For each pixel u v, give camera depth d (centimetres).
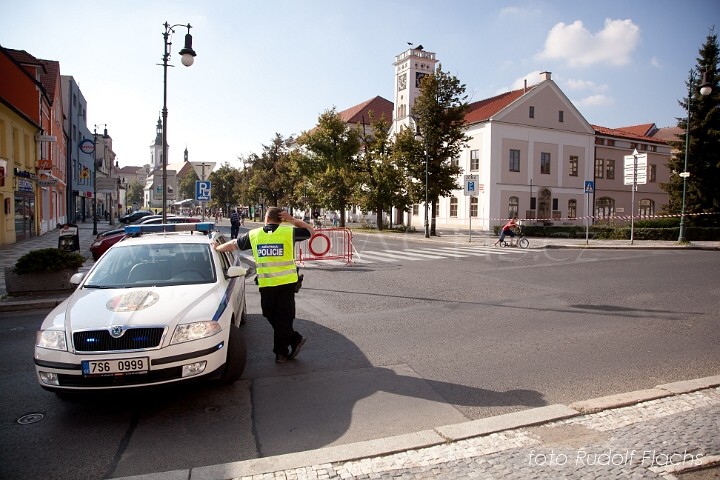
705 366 543
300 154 3872
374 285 1124
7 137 2044
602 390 473
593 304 893
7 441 379
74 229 1889
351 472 320
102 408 441
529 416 400
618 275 1266
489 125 3675
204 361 428
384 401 451
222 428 398
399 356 589
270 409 436
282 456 341
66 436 387
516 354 592
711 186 2909
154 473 323
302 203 4856
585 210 4156
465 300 940
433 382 499
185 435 386
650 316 795
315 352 610
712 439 358
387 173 3284
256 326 753
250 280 1252
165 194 1557
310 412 429
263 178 5303
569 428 381
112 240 1623
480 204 3759
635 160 2258
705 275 1258
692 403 427
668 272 1319
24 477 326
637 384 488
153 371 405
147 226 667
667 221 2756
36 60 2752
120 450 363
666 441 356
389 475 315
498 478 310
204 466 333
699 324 741
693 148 2952
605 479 305
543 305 888
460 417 415
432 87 2761
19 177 2208
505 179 3728
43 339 414
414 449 351
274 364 564
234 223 2692
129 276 530
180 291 486
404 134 2878
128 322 414
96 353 398
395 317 802
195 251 582
